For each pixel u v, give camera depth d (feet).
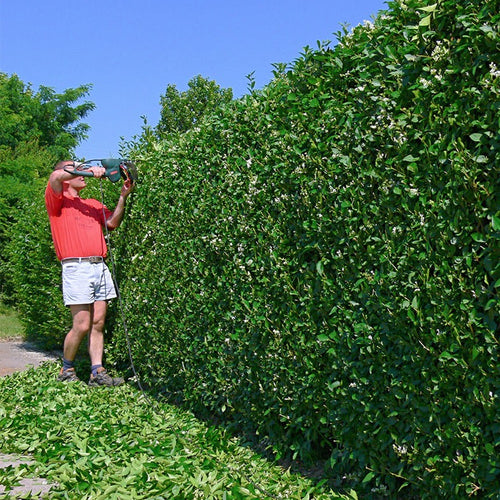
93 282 25.11
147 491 13.21
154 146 24.21
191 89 110.22
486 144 10.10
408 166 11.26
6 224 55.88
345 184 13.37
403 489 12.75
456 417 10.68
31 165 75.00
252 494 13.28
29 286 35.60
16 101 139.23
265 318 15.96
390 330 12.02
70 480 13.91
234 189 17.61
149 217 23.88
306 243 14.61
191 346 20.31
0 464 15.78
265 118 16.24
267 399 16.55
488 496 10.08
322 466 15.65
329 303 13.76
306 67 14.90
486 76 9.73
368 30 12.86
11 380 25.62
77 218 25.12
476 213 10.05
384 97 12.11
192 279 20.31
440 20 10.93
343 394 13.33
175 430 18.52
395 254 11.71
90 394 23.27
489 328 9.97
